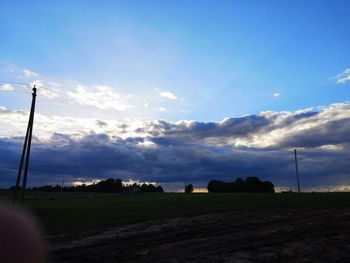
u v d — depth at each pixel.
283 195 61.03
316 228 25.16
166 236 23.67
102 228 28.30
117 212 39.28
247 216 32.69
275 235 22.89
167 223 29.75
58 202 65.44
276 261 16.56
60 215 37.84
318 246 19.50
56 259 17.83
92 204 54.91
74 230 27.69
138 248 20.17
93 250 19.89
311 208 37.84
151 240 22.44
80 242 22.47
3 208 1.10
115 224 30.25
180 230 25.97
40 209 42.75
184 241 21.80
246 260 16.83
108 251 19.58
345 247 19.12
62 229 28.20
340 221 28.08
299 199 49.38
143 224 29.69
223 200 51.34
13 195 30.33
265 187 132.88
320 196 54.50
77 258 18.08
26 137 31.41
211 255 17.98
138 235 24.44
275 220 29.70
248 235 23.17
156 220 31.81
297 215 32.53
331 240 21.00
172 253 18.67
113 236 24.36
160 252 18.98
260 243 20.52
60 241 22.91
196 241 21.69
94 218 34.78
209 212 36.31
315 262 16.22
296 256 17.38
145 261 17.12
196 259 17.25
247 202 46.56
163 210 39.62
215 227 26.84
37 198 83.94
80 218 35.19
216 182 142.75
